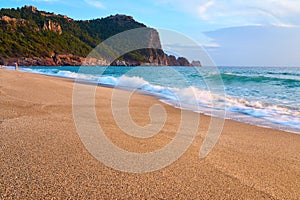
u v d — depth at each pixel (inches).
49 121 175.5
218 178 104.7
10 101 234.2
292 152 147.0
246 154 138.8
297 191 97.0
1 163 103.6
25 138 136.0
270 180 106.0
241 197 90.3
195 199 87.0
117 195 86.0
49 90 334.3
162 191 91.0
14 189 84.7
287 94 426.3
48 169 101.0
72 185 90.1
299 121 237.1
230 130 197.6
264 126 215.6
